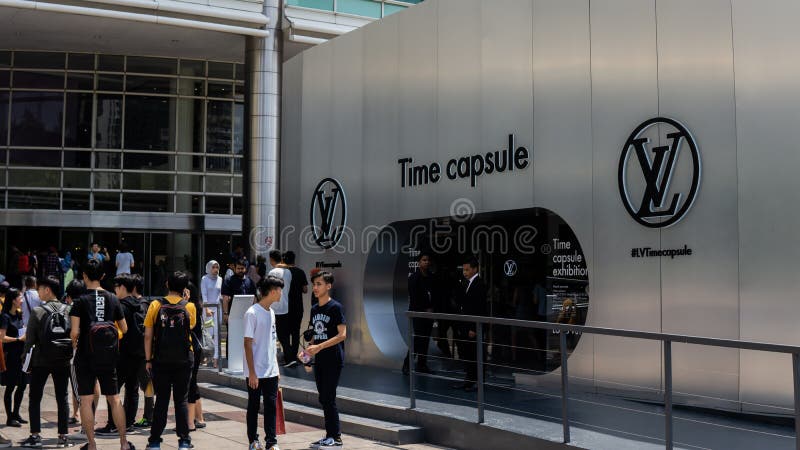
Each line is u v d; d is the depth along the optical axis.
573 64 10.90
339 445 8.51
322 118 16.00
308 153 16.41
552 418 8.32
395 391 10.85
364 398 10.22
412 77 13.74
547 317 11.48
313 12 22.64
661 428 7.34
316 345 8.44
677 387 9.25
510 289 12.30
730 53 9.18
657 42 9.90
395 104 14.09
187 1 21.20
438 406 9.42
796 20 8.73
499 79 12.02
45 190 26.25
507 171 11.80
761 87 8.93
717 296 9.09
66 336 8.70
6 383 9.96
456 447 8.69
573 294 11.07
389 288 14.71
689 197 9.40
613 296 10.15
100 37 23.62
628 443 7.41
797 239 8.58
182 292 8.46
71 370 9.61
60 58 26.45
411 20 13.81
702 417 7.79
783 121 8.77
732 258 9.00
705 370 8.99
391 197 14.09
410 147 13.72
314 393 10.70
